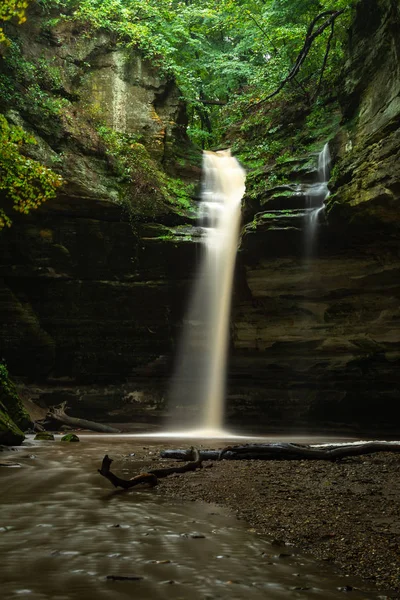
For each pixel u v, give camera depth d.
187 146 26.70
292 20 26.70
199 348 22.73
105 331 22.92
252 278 21.11
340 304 20.16
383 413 20.02
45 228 21.88
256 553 4.50
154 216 22.94
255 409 21.84
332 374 20.59
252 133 27.67
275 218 20.02
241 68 31.44
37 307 22.50
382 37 18.36
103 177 22.31
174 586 3.65
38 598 3.36
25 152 20.55
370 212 17.34
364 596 3.63
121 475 8.53
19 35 22.88
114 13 26.11
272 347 21.33
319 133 23.36
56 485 7.68
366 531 5.24
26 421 16.06
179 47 31.98
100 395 22.92
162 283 22.91
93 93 24.72
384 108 17.91
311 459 10.15
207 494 7.04
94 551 4.41
